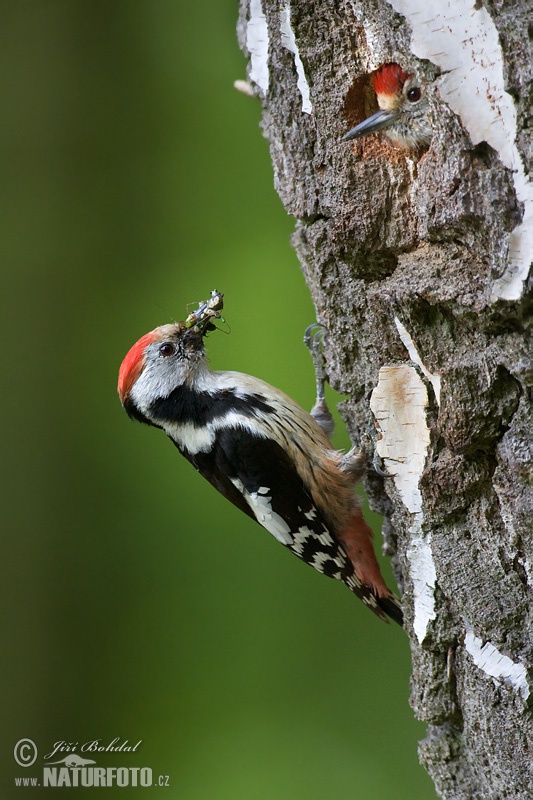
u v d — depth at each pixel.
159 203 11.09
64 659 10.41
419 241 6.05
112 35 11.55
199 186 11.06
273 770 9.59
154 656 10.16
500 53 4.89
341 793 9.27
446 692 6.21
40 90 11.41
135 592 10.41
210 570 10.34
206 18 11.45
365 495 8.35
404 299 5.67
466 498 5.77
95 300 11.02
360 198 6.21
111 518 10.66
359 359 7.17
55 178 11.26
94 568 10.53
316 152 6.51
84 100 11.42
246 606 10.16
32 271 11.04
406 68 5.86
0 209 11.17
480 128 5.07
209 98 11.30
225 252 10.83
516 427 5.30
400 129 6.07
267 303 10.44
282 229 10.76
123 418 10.94
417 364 5.89
